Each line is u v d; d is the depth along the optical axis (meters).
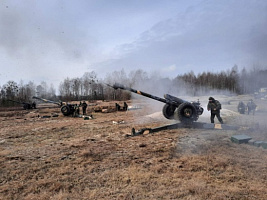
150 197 2.85
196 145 5.16
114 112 17.05
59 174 3.70
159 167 3.81
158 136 6.34
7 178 3.59
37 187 3.24
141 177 3.44
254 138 5.58
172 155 4.51
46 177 3.58
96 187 3.19
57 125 9.83
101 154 4.73
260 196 2.79
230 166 3.79
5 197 2.97
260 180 3.25
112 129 8.13
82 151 4.97
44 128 8.92
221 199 2.75
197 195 2.86
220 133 6.44
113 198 2.86
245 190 2.95
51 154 4.88
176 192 2.95
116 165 4.04
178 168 3.78
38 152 5.08
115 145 5.51
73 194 2.99
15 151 5.24
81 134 7.35
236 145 5.07
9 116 15.80
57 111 20.06
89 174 3.66
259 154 4.36
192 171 3.66
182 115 7.36
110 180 3.39
